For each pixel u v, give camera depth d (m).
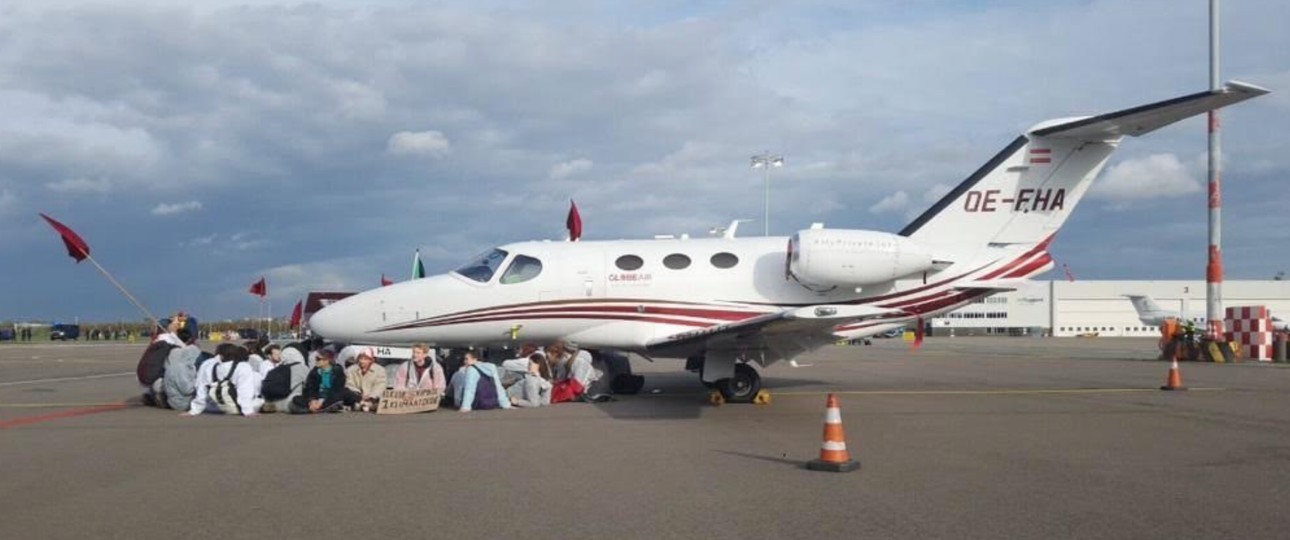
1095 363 27.53
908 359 30.73
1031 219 15.98
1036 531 6.30
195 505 7.29
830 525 6.48
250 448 10.22
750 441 10.49
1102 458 9.23
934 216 15.95
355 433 11.42
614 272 15.93
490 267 16.27
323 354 15.48
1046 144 15.91
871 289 15.72
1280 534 6.22
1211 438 10.64
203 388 13.77
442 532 6.38
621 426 11.91
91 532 6.45
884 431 11.27
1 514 7.02
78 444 10.62
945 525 6.46
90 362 30.91
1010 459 9.17
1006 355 34.31
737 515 6.79
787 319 12.45
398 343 16.45
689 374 22.31
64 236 15.52
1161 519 6.63
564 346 15.57
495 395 14.05
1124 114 14.49
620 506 7.12
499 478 8.30
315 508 7.15
